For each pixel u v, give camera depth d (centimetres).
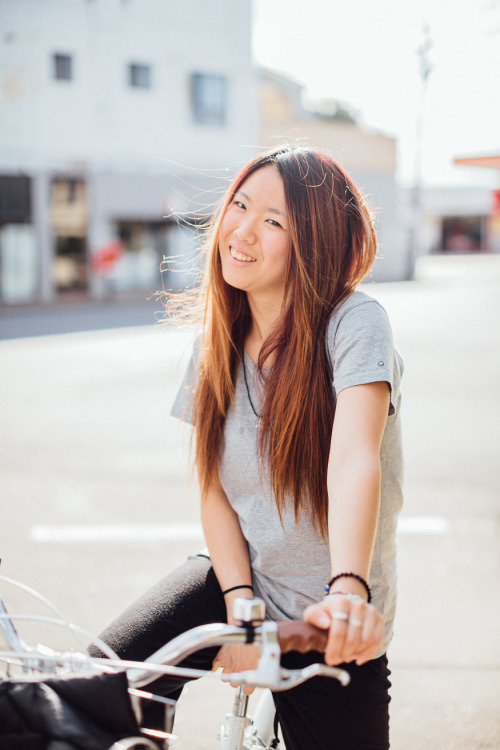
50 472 582
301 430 152
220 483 169
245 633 105
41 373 1040
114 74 2295
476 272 3584
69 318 1839
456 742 272
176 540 454
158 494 534
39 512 497
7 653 111
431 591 390
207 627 108
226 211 162
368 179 3125
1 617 113
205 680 322
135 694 117
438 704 297
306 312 152
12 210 2205
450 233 5356
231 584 162
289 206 152
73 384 955
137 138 2362
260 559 161
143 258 2448
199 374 173
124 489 544
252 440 161
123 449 647
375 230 163
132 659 153
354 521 130
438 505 510
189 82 2416
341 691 153
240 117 2533
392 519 161
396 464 159
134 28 2302
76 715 105
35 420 757
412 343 1288
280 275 157
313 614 110
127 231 2411
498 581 401
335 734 155
